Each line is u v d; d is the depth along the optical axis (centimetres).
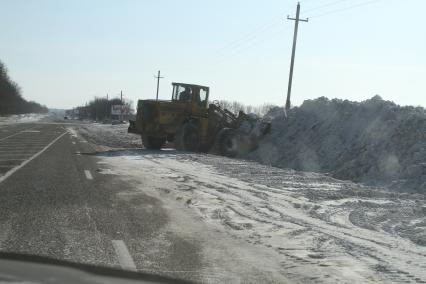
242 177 1612
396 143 1786
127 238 737
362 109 2256
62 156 2088
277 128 2653
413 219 1005
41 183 1247
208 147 2734
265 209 1045
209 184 1404
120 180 1402
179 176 1561
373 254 711
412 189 1445
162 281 554
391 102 2206
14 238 700
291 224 900
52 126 6875
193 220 898
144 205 1021
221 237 779
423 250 754
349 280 590
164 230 803
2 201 970
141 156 2261
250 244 743
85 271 573
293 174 1736
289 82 3478
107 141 3619
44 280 535
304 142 2361
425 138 1727
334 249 731
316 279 590
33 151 2295
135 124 2897
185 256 660
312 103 2667
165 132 2708
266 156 2473
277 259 670
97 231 769
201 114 2741
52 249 655
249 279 580
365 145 1972
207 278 575
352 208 1106
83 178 1398
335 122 2331
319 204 1143
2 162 1727
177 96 2761
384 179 1622
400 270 636
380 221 977
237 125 2775
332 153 2114
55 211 902
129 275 568
